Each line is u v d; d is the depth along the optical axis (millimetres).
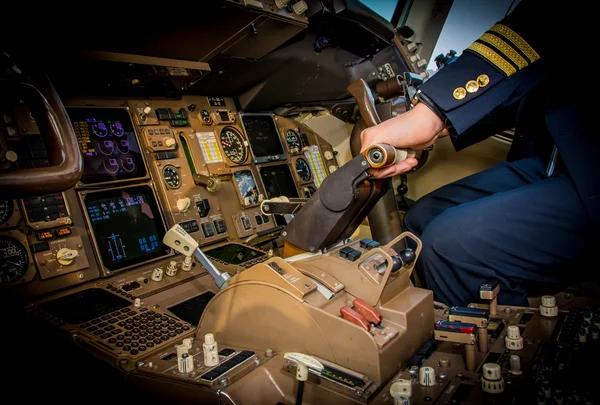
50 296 2082
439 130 1777
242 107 3383
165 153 2779
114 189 2475
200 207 2830
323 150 4078
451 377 1446
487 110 1723
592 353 1445
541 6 1730
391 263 1590
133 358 1690
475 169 3557
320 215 1840
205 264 1830
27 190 1164
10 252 2006
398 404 1267
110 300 2131
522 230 2039
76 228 2244
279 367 1499
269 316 1590
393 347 1449
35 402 1850
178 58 2523
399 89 2957
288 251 1977
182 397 1479
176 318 2041
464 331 1518
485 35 1802
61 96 2451
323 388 1364
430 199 2922
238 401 1359
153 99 2859
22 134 2150
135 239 2484
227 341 1728
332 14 2795
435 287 2268
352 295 1647
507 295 2105
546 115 2088
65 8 1713
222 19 2186
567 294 2098
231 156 3176
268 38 2576
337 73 3469
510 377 1396
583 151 1964
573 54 1695
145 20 1977
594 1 1637
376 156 1651
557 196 2002
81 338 1798
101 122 2566
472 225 2105
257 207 3182
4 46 1412
